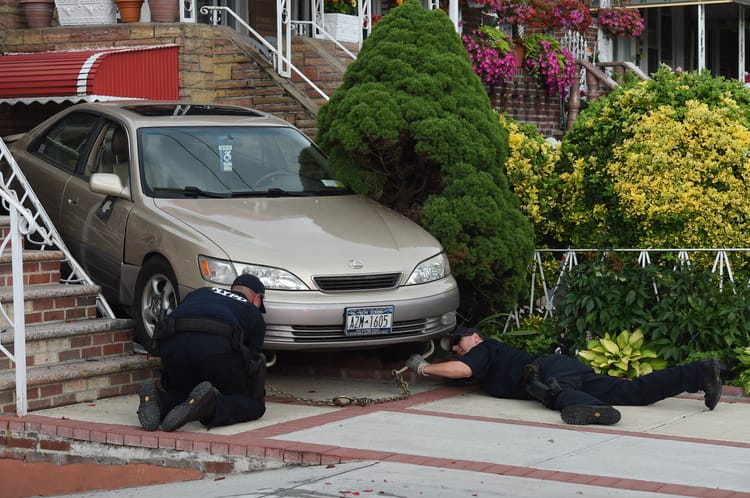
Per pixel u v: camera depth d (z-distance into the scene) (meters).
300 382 11.53
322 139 12.55
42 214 11.80
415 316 10.57
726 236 12.35
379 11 21.86
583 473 7.86
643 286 11.60
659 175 12.51
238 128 12.37
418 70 12.40
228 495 7.70
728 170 12.46
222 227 10.63
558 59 23.12
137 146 11.62
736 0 24.84
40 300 11.02
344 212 11.49
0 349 9.83
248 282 9.72
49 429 9.44
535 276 13.02
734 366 11.15
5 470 9.62
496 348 10.70
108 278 11.73
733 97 13.19
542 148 13.49
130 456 9.05
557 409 10.12
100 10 16.56
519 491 7.41
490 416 9.90
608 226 13.02
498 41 21.41
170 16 16.66
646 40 29.23
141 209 11.18
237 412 9.32
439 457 8.30
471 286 12.26
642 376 10.35
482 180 12.05
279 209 11.27
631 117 12.98
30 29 16.69
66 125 12.98
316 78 17.23
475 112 12.33
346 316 10.20
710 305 11.30
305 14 19.97
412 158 12.52
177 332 9.30
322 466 8.24
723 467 8.06
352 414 9.87
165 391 9.54
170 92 15.73
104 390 10.61
